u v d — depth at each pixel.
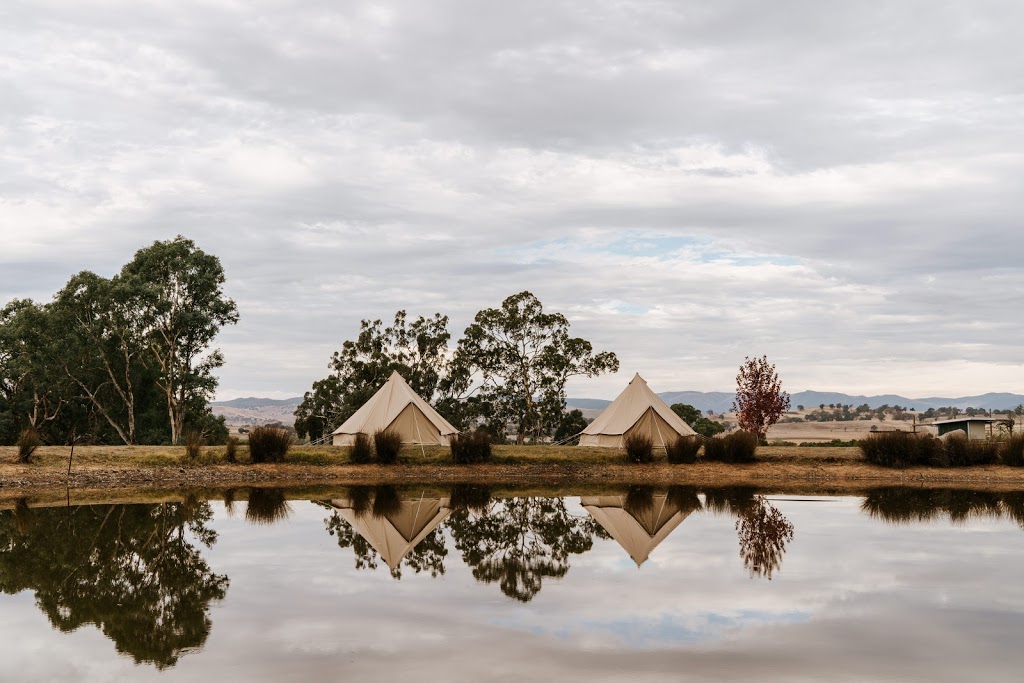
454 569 15.13
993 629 11.14
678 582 14.02
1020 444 35.25
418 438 37.38
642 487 30.72
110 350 49.62
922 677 9.20
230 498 25.83
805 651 10.09
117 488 28.47
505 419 54.19
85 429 50.56
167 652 9.98
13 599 12.69
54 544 17.36
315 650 10.08
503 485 31.22
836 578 14.34
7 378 48.75
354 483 31.25
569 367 53.31
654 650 10.10
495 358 53.72
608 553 16.80
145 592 13.19
